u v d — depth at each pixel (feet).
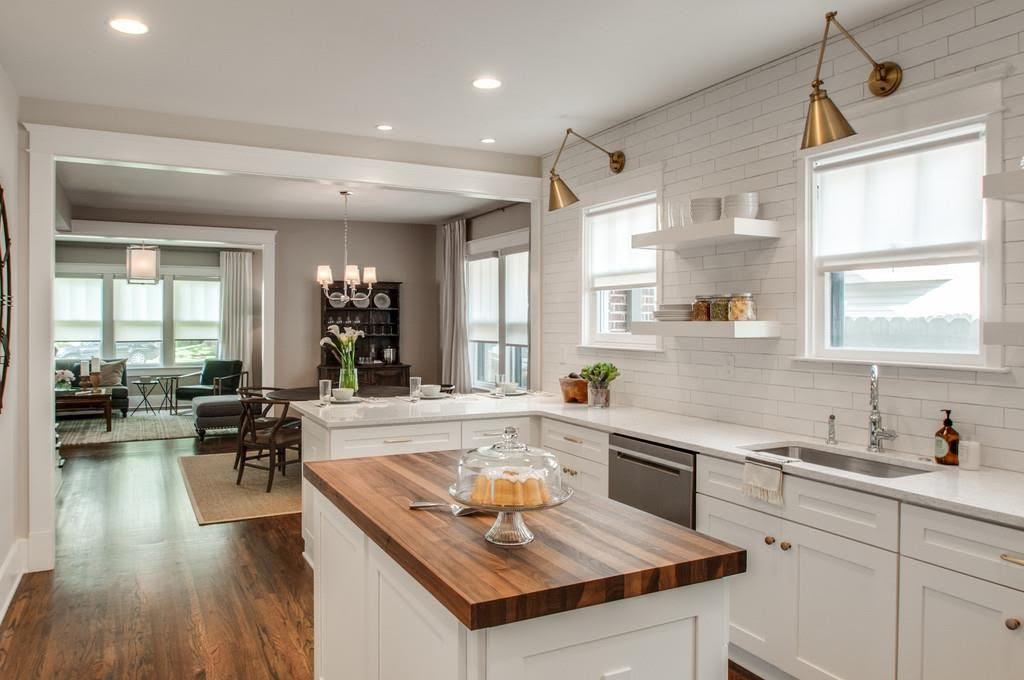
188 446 26.61
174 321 39.01
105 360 37.58
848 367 10.45
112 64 11.62
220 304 39.40
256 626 10.82
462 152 17.34
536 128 15.66
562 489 5.76
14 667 9.51
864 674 7.90
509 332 26.12
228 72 12.04
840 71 10.55
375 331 31.30
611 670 4.99
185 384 39.01
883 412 9.97
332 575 7.82
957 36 9.02
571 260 17.19
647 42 10.89
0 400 10.94
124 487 19.93
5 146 11.63
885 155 10.03
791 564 8.79
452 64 11.75
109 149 13.70
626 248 15.57
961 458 8.68
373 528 6.09
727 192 12.63
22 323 12.92
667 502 10.83
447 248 29.94
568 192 13.89
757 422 12.01
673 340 13.93
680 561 5.15
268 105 13.85
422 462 8.66
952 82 9.00
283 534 15.64
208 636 10.48
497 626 4.47
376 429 12.82
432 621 5.19
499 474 5.52
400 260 32.01
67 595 11.98
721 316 11.67
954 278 9.35
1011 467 8.46
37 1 9.34
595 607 4.88
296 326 30.27
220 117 14.58
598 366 14.82
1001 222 8.54
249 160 14.97
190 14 9.79
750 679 9.41
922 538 7.29
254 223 29.45
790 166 11.37
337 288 30.71
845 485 8.04
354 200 25.61
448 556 5.24
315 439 13.43
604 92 13.25
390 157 16.47
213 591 12.23
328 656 8.04
